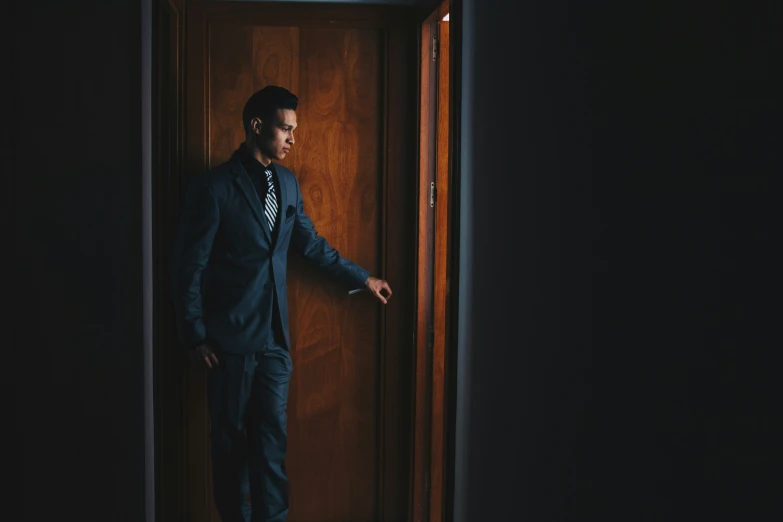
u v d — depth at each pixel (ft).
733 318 3.45
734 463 3.44
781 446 3.15
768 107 3.26
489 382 6.91
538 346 5.69
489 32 6.91
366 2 9.97
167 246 9.48
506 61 6.42
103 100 7.31
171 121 9.56
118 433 7.61
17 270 6.92
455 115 7.68
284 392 9.43
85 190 7.21
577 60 5.02
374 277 10.30
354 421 10.44
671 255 3.93
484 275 7.04
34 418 7.04
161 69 8.75
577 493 5.00
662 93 4.01
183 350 9.91
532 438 5.80
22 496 7.02
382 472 10.50
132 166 7.66
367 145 10.17
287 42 9.95
